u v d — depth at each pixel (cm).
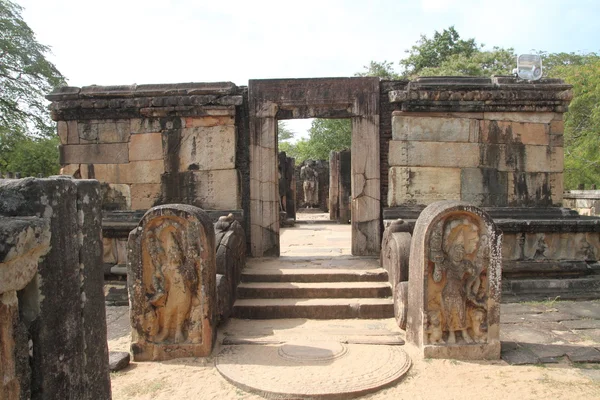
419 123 825
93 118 852
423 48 2634
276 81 836
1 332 191
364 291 671
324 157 2766
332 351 506
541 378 452
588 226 775
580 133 2045
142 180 848
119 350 533
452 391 427
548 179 836
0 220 198
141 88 835
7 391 194
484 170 827
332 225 1620
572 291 762
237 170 837
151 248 510
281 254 909
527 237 776
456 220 503
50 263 227
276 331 583
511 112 827
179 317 513
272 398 416
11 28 1872
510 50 2438
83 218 260
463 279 507
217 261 620
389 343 538
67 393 240
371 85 830
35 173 2123
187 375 467
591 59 2323
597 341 549
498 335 500
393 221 706
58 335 233
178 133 838
